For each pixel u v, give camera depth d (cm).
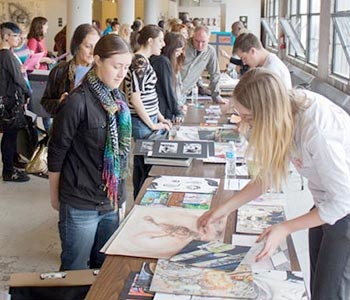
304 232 397
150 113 393
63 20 1438
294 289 162
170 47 452
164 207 229
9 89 509
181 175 279
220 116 463
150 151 297
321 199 183
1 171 575
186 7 1872
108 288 162
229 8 1836
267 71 170
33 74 625
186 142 312
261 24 1756
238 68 907
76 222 238
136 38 465
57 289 183
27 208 472
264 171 177
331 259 182
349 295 183
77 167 234
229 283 165
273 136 166
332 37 729
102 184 236
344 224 178
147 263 178
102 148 233
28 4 1428
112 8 1658
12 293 183
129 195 491
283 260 180
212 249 188
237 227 209
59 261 372
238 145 338
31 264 367
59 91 330
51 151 232
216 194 248
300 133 170
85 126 229
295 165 181
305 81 841
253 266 176
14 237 410
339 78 695
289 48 1275
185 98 537
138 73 381
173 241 195
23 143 523
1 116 513
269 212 225
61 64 337
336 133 166
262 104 164
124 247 189
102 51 226
